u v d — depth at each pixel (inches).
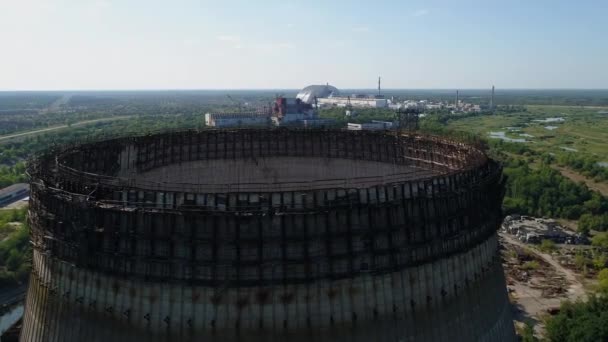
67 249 2101.4
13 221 5762.8
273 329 1894.7
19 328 3486.7
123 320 1957.4
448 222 2208.4
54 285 2154.3
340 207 1969.7
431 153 3799.2
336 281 1946.4
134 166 3567.9
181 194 2022.6
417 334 2075.5
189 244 1905.8
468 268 2310.5
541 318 3887.8
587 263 4960.6
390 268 2018.9
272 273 1907.0
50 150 2962.6
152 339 1916.8
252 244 1902.1
